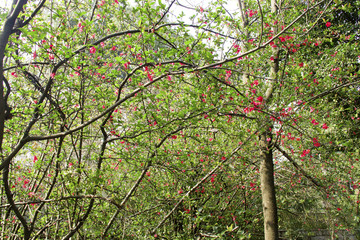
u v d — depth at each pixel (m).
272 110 3.32
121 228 3.84
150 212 4.29
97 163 3.46
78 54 2.74
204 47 2.75
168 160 3.78
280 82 3.35
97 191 3.26
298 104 3.22
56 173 3.30
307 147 3.74
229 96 3.09
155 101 2.98
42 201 2.89
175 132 3.18
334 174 4.71
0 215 3.70
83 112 3.32
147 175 4.17
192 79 3.04
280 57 4.36
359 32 4.35
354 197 5.31
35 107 2.96
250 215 4.90
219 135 4.70
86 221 3.55
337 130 4.36
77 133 3.25
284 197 5.37
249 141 4.03
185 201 3.91
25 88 3.81
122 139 3.27
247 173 4.45
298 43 3.57
